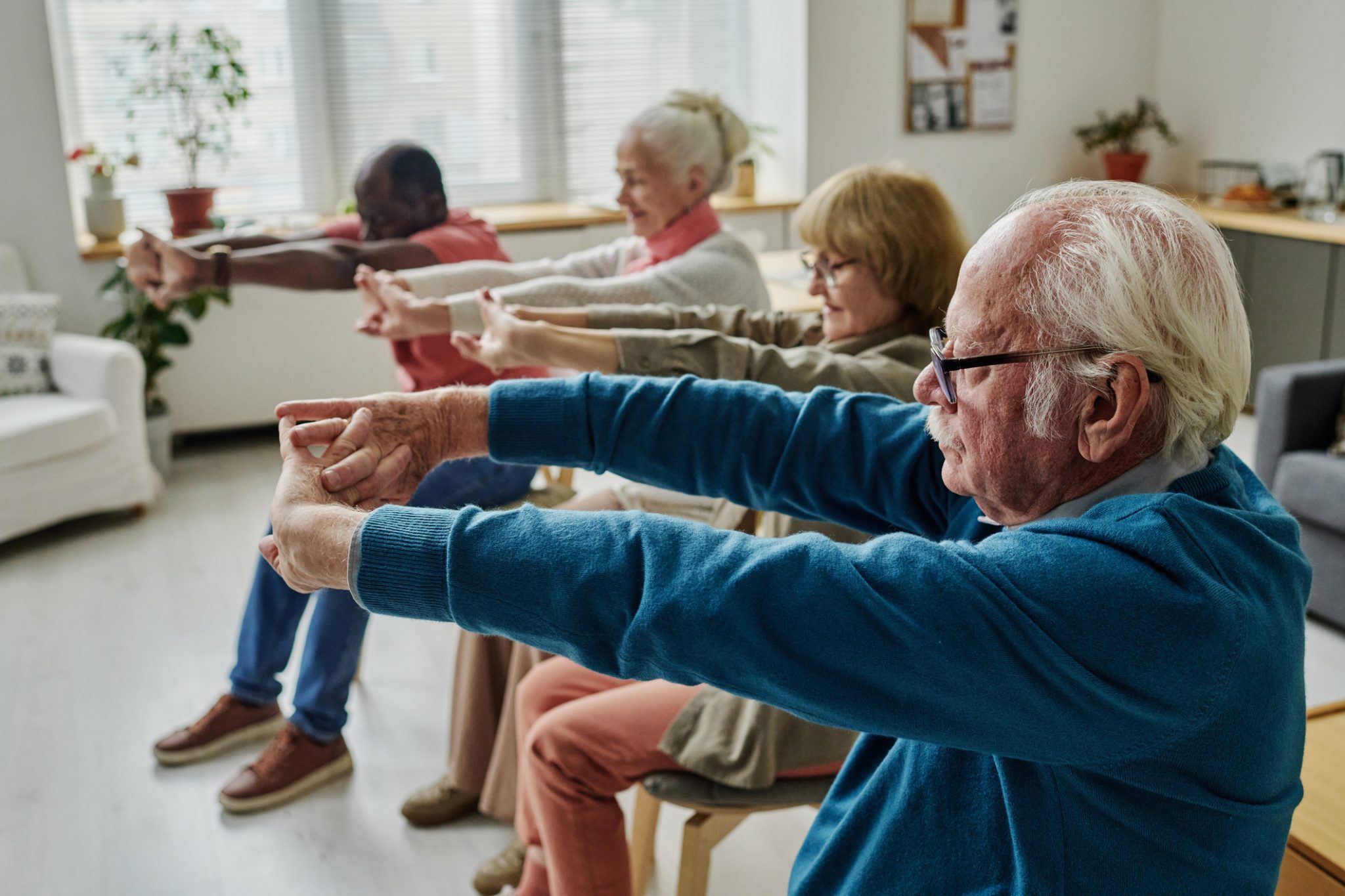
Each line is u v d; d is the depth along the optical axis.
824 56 5.42
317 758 2.48
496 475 2.48
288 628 2.62
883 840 0.97
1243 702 0.80
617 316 1.80
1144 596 0.76
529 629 0.83
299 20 5.09
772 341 1.87
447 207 2.62
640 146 2.25
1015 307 0.85
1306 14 5.15
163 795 2.47
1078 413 0.84
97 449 3.93
